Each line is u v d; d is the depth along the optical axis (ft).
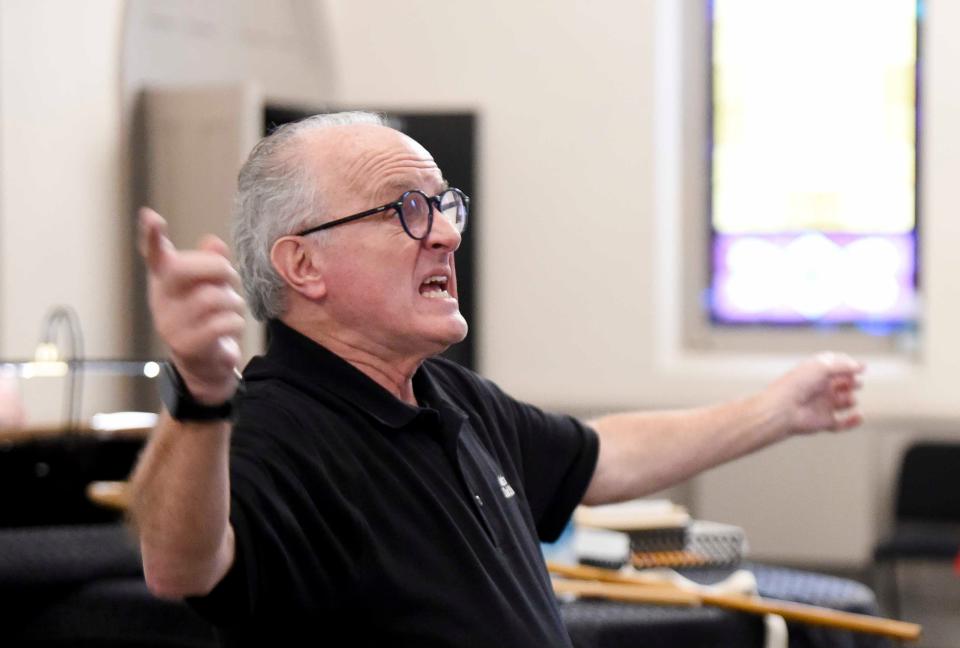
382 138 10.14
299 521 8.90
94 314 26.84
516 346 33.55
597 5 32.99
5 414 17.93
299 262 9.93
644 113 32.86
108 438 17.81
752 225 33.91
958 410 31.37
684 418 12.53
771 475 31.40
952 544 28.09
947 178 31.45
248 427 9.22
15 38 25.29
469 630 9.29
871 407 31.63
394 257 9.85
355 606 9.11
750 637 14.39
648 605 14.28
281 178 10.00
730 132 33.91
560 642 9.92
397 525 9.37
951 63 31.30
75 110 26.55
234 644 8.93
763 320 33.91
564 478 11.78
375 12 34.01
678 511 17.15
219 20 30.22
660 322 33.12
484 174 33.55
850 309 33.45
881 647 15.66
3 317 24.98
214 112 27.84
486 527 9.87
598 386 33.17
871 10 32.94
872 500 31.17
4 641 14.12
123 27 27.53
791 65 33.50
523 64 33.37
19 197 25.31
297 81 32.55
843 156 33.32
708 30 33.81
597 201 33.09
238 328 7.26
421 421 9.94
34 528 17.12
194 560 7.80
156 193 28.09
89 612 14.02
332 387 9.74
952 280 31.50
